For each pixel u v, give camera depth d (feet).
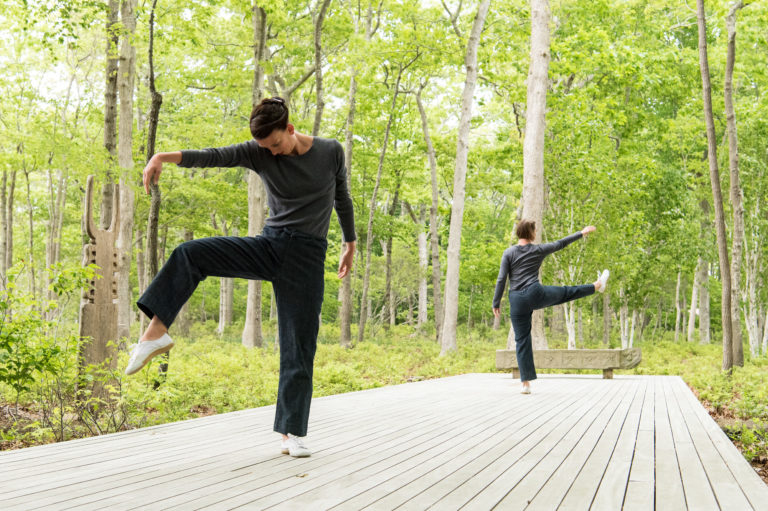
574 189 56.85
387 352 65.62
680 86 75.00
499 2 70.44
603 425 14.92
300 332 10.29
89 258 20.81
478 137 95.50
